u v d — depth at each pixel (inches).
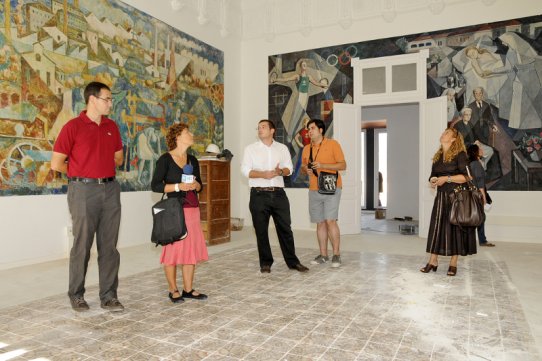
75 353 106.7
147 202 305.4
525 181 316.8
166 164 145.5
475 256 244.4
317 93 390.6
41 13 231.9
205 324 127.6
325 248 221.0
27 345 112.0
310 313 138.0
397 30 359.3
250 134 424.5
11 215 218.7
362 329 123.0
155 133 313.6
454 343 112.3
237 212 421.4
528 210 315.9
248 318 133.0
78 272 140.7
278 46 409.7
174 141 148.4
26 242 226.1
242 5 424.8
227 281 182.1
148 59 306.7
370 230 386.9
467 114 334.0
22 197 223.9
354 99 374.9
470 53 333.7
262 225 195.3
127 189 289.0
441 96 336.2
